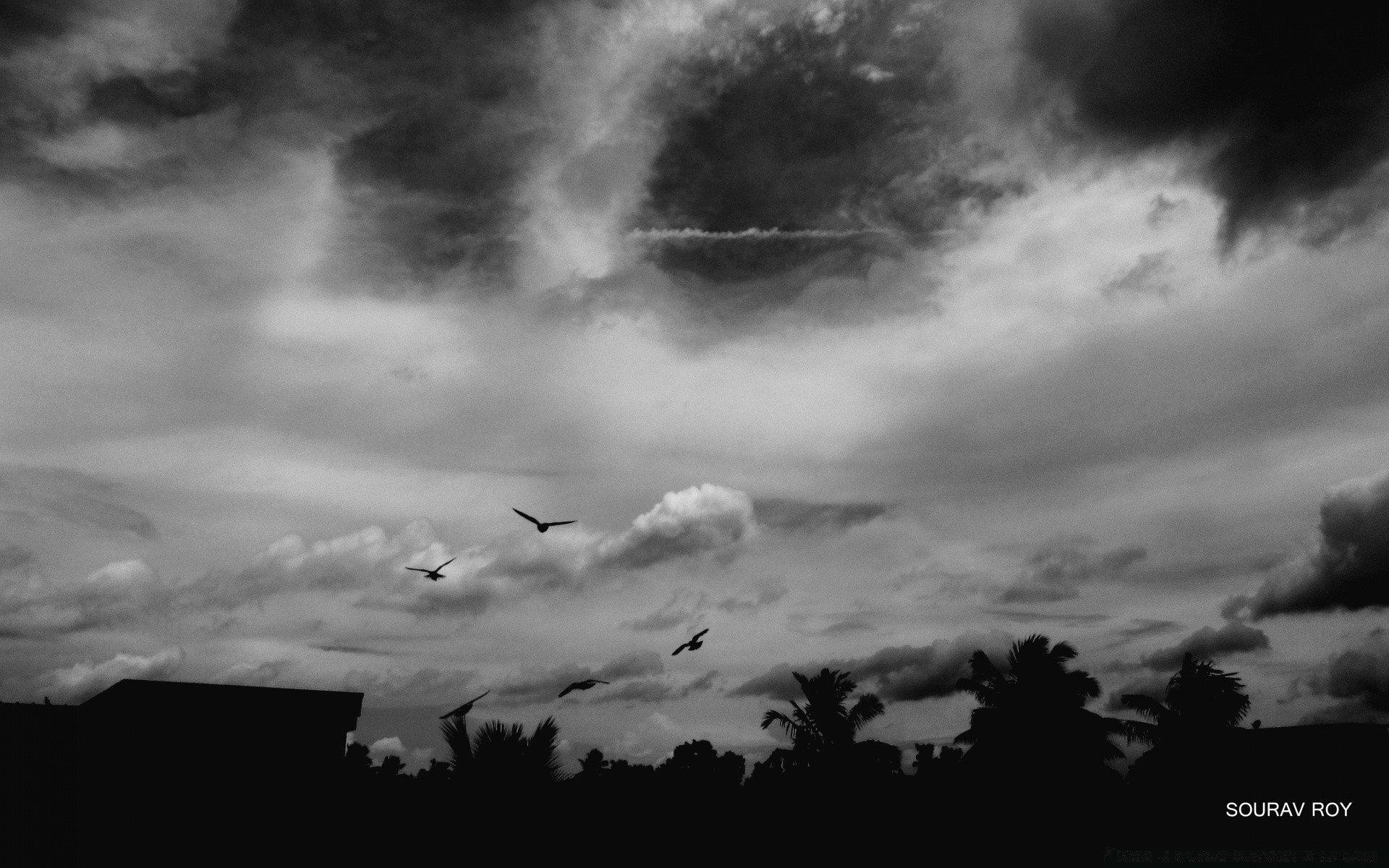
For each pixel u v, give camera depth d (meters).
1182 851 37.50
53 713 26.05
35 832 23.84
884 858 35.56
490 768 23.78
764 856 34.12
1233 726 40.94
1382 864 34.25
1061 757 36.91
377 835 26.14
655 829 32.91
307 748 27.80
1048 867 35.81
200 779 26.11
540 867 23.53
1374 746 41.81
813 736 39.50
